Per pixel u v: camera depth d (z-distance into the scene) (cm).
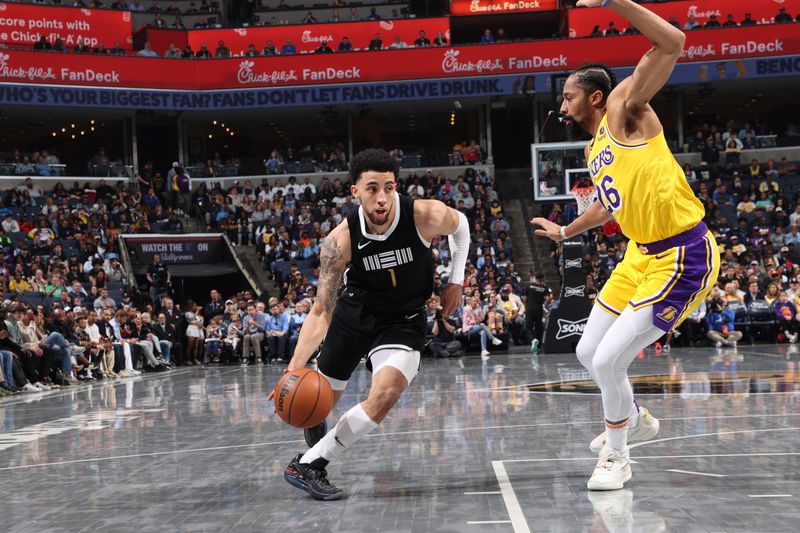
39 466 517
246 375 1365
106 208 2312
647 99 373
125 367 1497
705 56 2538
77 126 2920
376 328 404
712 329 1653
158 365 1609
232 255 2291
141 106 2569
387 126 3244
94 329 1429
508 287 1816
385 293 398
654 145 379
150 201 2447
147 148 3017
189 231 2467
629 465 405
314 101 2639
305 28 2806
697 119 3228
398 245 391
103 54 2519
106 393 1088
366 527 329
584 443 525
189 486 431
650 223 386
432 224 393
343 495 392
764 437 527
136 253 2208
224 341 1745
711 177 2473
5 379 1155
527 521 329
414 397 855
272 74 2638
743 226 2133
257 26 2789
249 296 1862
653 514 335
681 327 1659
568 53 2575
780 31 2512
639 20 346
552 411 699
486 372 1176
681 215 383
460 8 2911
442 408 747
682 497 365
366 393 933
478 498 375
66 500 407
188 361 1756
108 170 2512
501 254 2047
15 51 2403
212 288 2445
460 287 410
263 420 722
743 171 2484
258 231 2334
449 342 1641
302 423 372
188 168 2675
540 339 1730
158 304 1911
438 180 2494
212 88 2630
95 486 442
